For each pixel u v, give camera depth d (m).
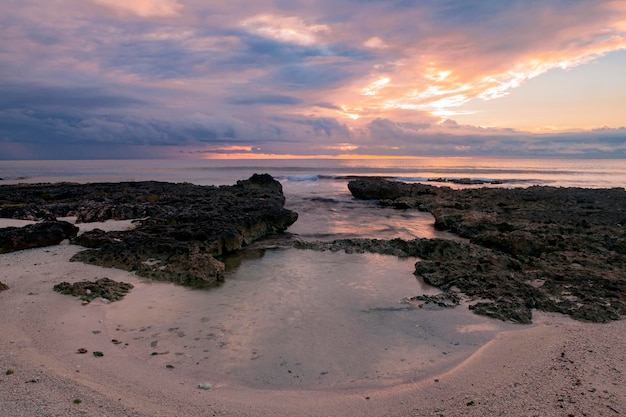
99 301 12.24
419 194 42.25
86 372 8.06
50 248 17.91
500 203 32.97
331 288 14.40
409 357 9.41
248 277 15.71
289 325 11.17
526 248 19.16
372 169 102.00
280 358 9.28
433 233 25.11
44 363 8.20
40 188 40.34
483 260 16.58
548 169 102.62
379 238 23.59
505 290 13.59
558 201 33.06
